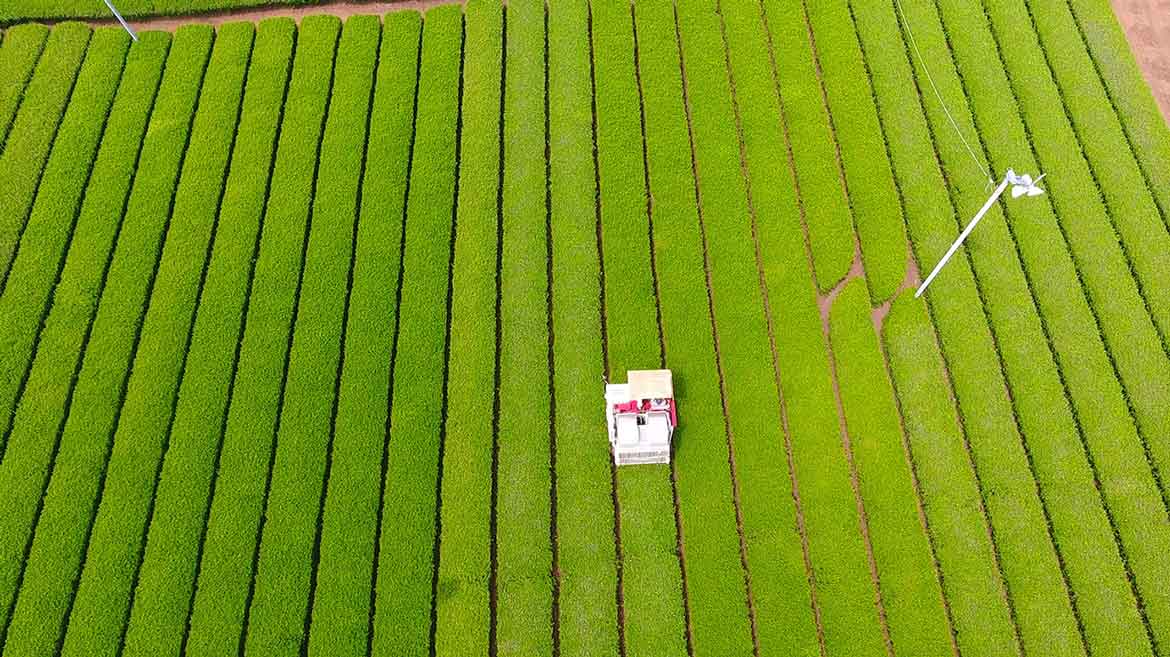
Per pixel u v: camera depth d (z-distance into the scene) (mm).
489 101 31578
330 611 23453
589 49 33094
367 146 31078
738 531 24844
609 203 29641
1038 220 28797
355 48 32719
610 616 23531
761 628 23422
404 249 28969
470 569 24047
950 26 32719
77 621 23359
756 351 27000
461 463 25406
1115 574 23688
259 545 24578
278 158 30484
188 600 23688
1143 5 33375
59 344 27188
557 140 30844
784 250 28672
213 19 34562
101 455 25516
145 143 30906
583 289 28156
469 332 27406
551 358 27547
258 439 25688
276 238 28984
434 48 32781
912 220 29125
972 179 29641
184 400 26266
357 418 25984
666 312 27750
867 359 26781
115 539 24281
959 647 23109
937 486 24953
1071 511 24500
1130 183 29281
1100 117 30500
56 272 28516
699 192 30250
